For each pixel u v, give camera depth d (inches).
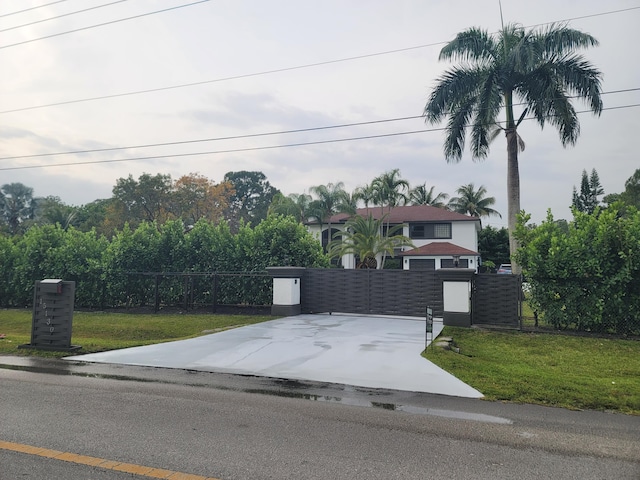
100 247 761.0
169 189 2169.0
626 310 441.1
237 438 173.6
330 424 192.9
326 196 1611.7
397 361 326.3
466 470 147.8
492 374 290.8
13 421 191.6
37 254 760.3
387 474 143.6
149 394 239.3
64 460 150.9
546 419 204.5
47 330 374.0
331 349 370.0
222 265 700.7
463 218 1465.3
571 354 378.6
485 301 506.0
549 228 491.2
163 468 145.6
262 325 513.7
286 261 680.4
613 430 190.5
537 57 810.2
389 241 1268.5
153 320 597.3
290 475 141.7
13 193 2669.8
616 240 441.1
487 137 913.5
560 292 466.3
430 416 206.8
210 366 311.1
